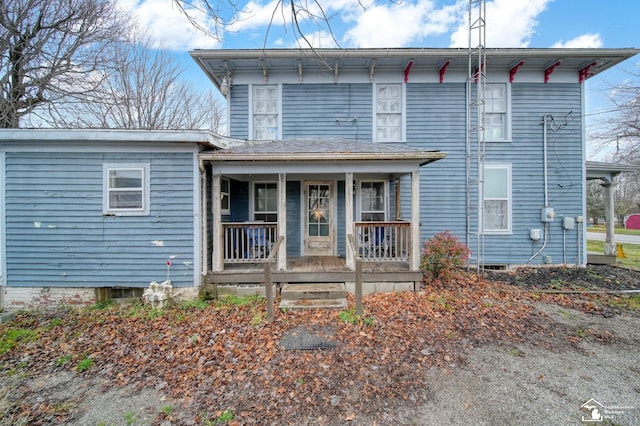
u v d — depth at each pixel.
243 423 2.79
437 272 7.18
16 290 6.26
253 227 6.69
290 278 6.40
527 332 4.64
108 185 6.26
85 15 10.64
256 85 9.01
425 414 2.90
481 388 3.29
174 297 6.27
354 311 5.32
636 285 7.24
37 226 6.25
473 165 8.91
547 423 2.77
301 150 6.44
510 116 8.89
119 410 3.05
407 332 4.57
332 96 8.96
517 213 8.91
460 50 8.12
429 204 8.89
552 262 8.87
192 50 8.02
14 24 9.71
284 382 3.39
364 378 3.45
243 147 7.00
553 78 8.93
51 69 10.30
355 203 8.65
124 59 13.66
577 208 8.92
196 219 6.31
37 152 6.20
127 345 4.41
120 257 6.30
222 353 4.04
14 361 4.06
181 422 2.84
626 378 3.47
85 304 6.27
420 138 8.92
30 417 2.98
